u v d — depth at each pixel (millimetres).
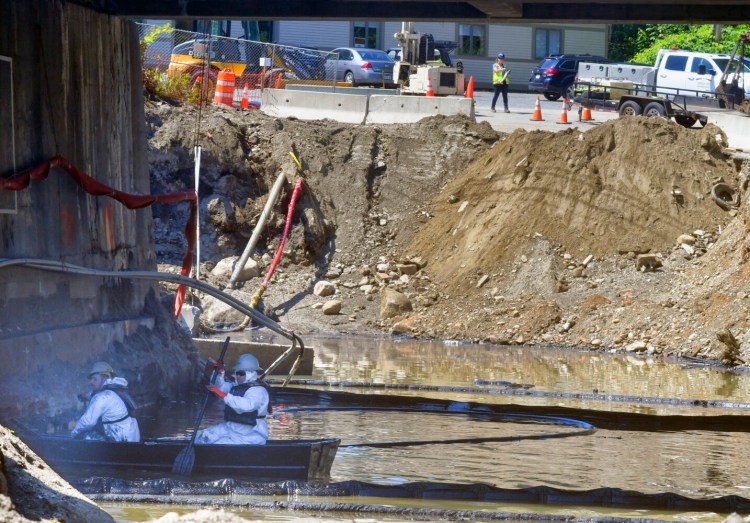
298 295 66562
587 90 96500
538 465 29312
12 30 32656
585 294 62500
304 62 99125
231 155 71375
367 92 96688
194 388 42688
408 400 41062
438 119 77812
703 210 66500
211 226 69188
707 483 27281
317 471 26797
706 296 57719
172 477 26406
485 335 60375
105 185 37344
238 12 38875
